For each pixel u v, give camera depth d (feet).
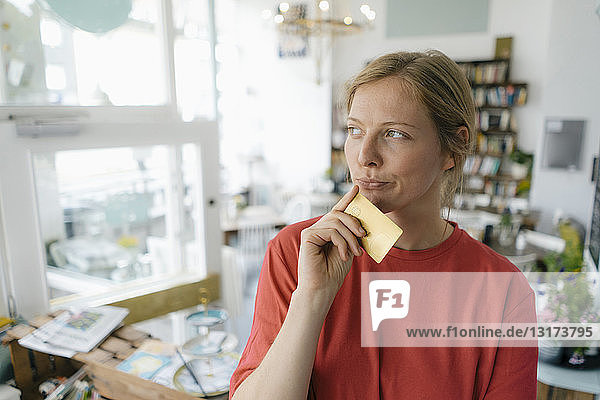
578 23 11.97
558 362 4.36
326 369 2.08
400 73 1.76
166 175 6.24
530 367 2.07
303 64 20.47
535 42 16.24
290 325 1.86
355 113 1.82
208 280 6.59
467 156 2.03
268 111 21.89
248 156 21.61
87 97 5.34
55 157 5.03
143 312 5.83
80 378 3.95
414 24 18.06
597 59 11.91
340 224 1.87
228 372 3.95
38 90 4.91
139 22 5.73
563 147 12.72
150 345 4.16
